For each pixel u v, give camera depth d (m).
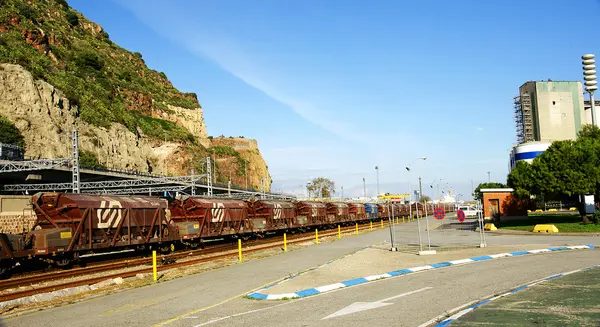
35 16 115.56
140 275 20.36
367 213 73.88
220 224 36.81
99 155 83.62
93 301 15.04
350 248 31.11
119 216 26.36
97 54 134.12
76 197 24.44
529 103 128.62
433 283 16.27
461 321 10.61
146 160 103.94
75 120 82.44
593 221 42.38
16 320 12.59
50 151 71.94
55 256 22.69
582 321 10.30
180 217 35.59
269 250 31.89
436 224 64.50
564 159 43.34
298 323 10.91
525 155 74.62
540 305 12.10
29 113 71.62
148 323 11.51
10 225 38.25
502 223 52.53
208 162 62.84
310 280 17.30
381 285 16.20
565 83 126.12
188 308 13.20
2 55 78.56
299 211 52.88
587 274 17.28
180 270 22.27
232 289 16.11
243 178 148.12
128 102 124.50
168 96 158.00
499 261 21.92
